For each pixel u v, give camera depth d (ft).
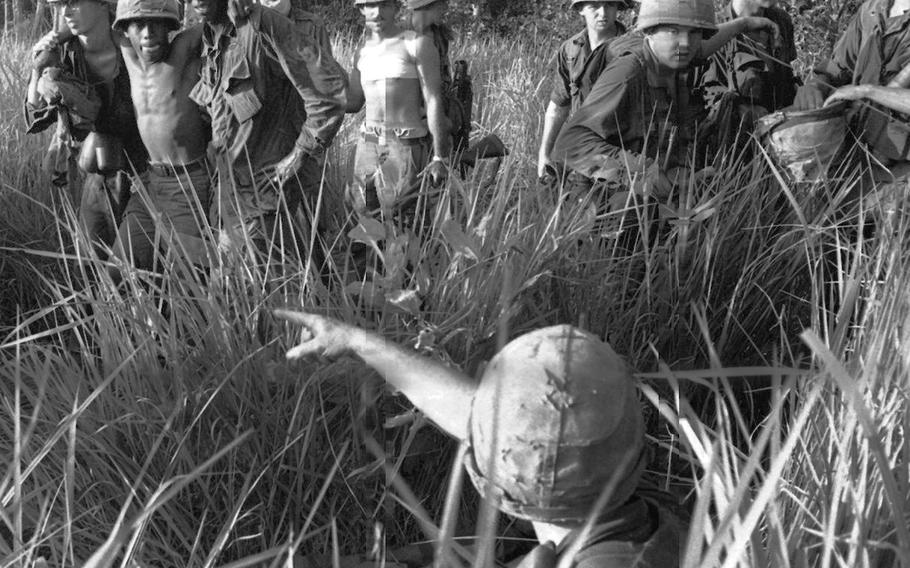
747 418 11.41
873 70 13.78
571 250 11.52
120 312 9.68
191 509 8.51
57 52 14.93
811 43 23.66
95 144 15.07
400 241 9.84
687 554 4.50
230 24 13.51
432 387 6.23
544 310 10.73
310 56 13.26
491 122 26.43
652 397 6.56
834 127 13.11
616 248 12.57
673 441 9.75
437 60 16.83
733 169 13.57
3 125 20.27
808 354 11.43
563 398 4.82
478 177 15.97
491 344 9.45
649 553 5.04
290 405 8.80
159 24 13.93
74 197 17.28
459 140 18.30
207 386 8.97
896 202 10.85
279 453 8.43
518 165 16.90
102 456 8.73
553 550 5.16
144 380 9.19
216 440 8.83
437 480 9.14
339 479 8.71
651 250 12.65
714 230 12.00
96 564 5.51
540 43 40.11
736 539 4.62
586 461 4.80
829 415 6.88
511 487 4.87
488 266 10.35
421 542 8.05
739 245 12.41
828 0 23.57
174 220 14.39
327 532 8.70
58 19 14.82
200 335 9.56
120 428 8.83
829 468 6.52
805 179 12.99
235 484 8.75
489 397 4.99
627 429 4.92
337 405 8.86
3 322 15.62
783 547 5.42
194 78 14.28
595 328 11.02
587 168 13.23
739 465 8.02
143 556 8.14
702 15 13.48
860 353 7.86
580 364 4.92
